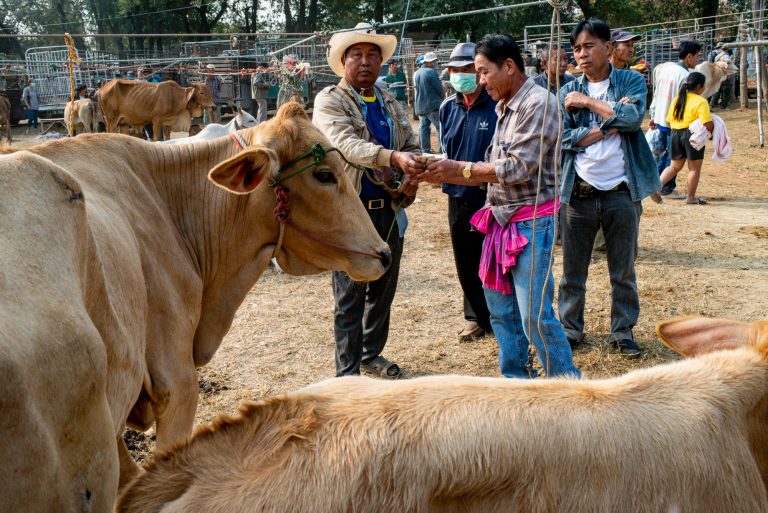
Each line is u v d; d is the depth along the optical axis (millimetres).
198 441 1673
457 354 5746
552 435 1601
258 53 26969
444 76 21266
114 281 2643
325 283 7434
